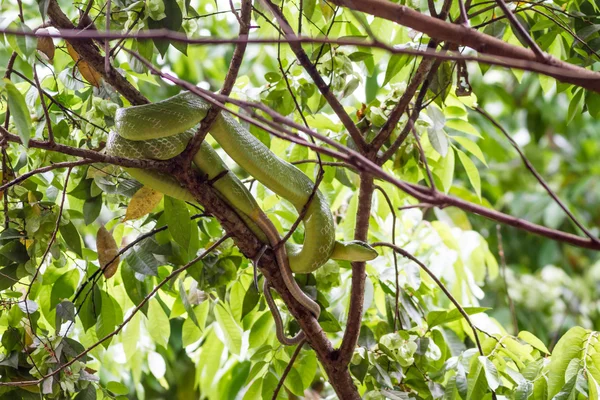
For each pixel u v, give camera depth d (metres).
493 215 3.86
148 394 13.65
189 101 5.74
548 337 13.94
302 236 7.73
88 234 11.95
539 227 3.85
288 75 6.99
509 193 16.41
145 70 5.96
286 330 7.24
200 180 5.96
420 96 6.19
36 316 6.48
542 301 14.05
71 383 6.22
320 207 6.28
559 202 4.10
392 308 7.27
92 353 7.54
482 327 8.02
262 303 7.29
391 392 6.46
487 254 10.02
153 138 5.65
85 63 6.44
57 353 6.18
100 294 6.62
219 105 4.13
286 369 6.68
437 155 8.20
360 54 6.67
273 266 6.30
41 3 5.65
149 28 5.75
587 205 16.84
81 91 6.89
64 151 5.17
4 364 6.20
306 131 3.95
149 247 6.55
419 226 8.96
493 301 14.15
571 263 16.33
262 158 6.12
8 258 6.23
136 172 5.93
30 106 6.77
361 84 8.39
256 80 13.28
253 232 6.27
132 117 5.65
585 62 6.67
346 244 6.32
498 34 6.72
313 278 6.95
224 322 7.74
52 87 7.39
